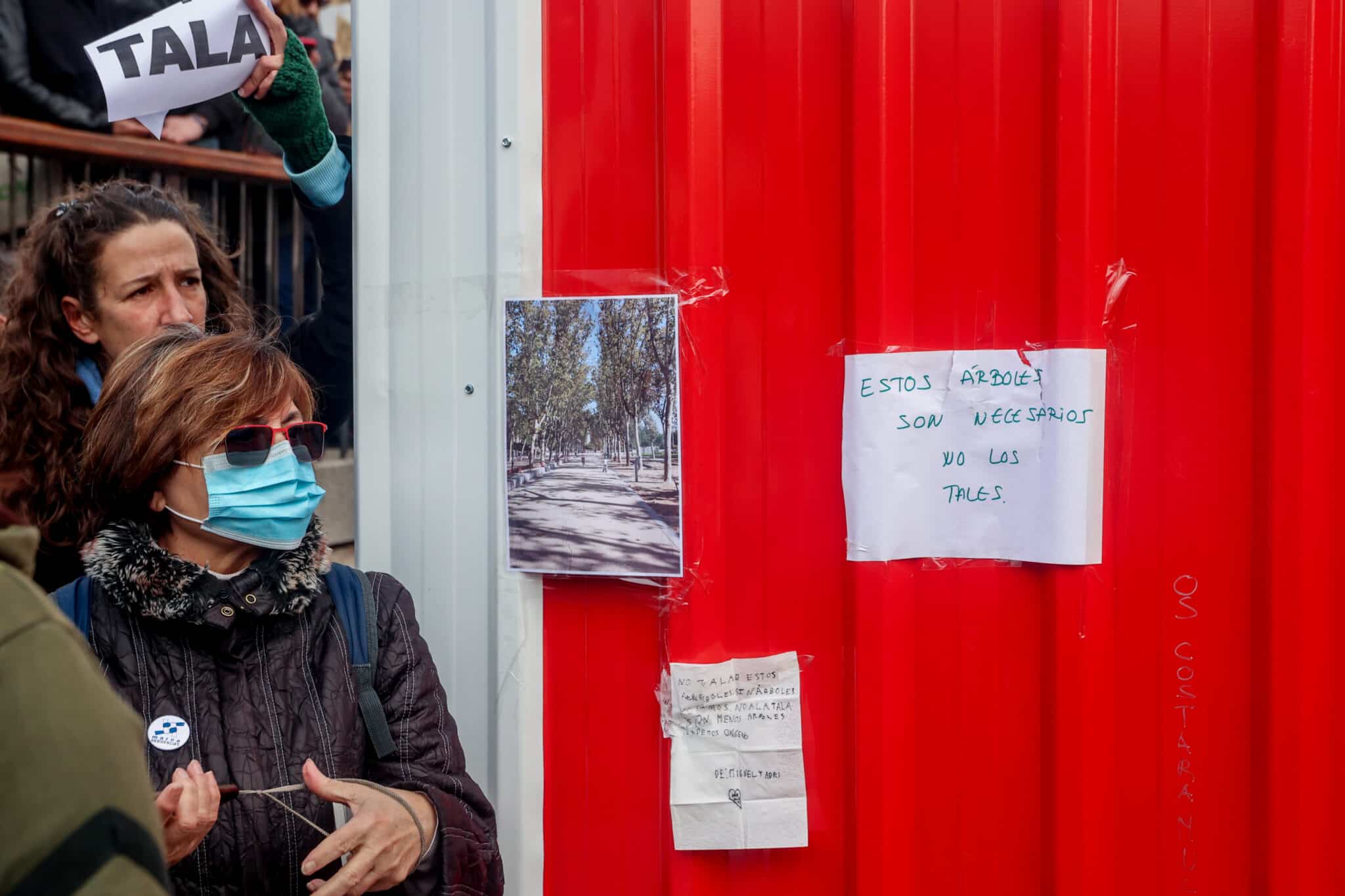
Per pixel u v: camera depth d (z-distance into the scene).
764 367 1.38
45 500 1.58
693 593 1.38
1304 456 1.30
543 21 1.42
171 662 1.16
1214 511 1.33
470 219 1.46
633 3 1.40
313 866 1.06
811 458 1.38
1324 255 1.30
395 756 1.24
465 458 1.48
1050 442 1.32
